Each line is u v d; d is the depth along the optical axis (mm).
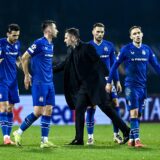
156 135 49812
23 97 64188
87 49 38312
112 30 72688
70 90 39406
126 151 35375
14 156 33000
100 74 38469
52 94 37219
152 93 70125
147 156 33250
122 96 66812
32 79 36812
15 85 39531
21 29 71312
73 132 53625
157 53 72562
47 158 32344
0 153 34125
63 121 64625
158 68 38562
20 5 71938
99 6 72875
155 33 73188
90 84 38250
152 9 73625
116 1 73125
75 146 37906
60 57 70438
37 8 72125
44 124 37188
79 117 38344
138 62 37312
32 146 38094
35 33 71375
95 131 55156
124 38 72625
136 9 73375
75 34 38469
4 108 38906
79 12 72500
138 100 37469
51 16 72312
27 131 53625
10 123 39594
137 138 37406
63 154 33875
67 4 72438
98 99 38219
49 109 37188
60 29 72000
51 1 72375
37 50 36281
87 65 38375
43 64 36500
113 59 41875
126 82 37562
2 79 38906
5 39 38938
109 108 38906
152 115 66438
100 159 32094
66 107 64625
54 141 43094
